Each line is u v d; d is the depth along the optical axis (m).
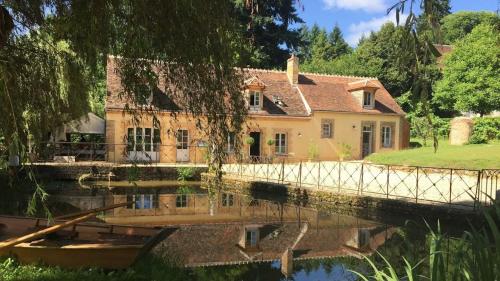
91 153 22.08
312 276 7.45
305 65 46.81
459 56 30.27
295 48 31.48
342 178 18.53
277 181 18.12
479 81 29.25
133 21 5.00
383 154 24.69
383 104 28.94
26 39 5.51
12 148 4.44
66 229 7.51
